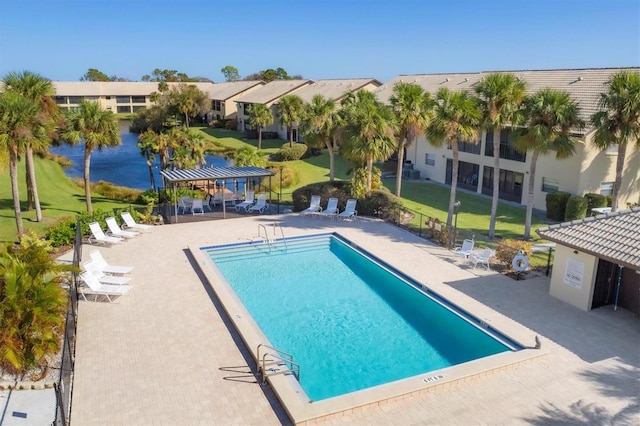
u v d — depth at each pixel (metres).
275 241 24.12
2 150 20.97
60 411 9.61
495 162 23.59
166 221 27.33
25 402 11.07
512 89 21.36
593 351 13.63
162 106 84.69
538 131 21.09
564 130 21.77
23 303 12.16
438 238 23.80
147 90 109.94
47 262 14.02
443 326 15.88
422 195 35.16
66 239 22.09
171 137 37.03
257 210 30.47
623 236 15.23
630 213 16.23
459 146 37.56
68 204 31.56
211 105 91.31
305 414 10.35
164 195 30.88
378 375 13.05
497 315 15.76
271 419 10.48
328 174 44.72
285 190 39.28
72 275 16.14
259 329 14.73
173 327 14.54
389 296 18.27
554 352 13.54
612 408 11.09
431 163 41.31
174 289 17.47
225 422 10.34
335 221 27.95
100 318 15.04
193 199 30.00
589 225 16.55
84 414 10.46
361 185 29.28
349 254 23.25
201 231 25.42
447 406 11.09
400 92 28.08
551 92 21.39
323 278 20.11
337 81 67.75
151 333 14.14
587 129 26.72
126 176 48.53
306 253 23.33
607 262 16.16
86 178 26.91
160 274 18.94
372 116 27.06
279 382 11.53
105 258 20.69
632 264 13.83
